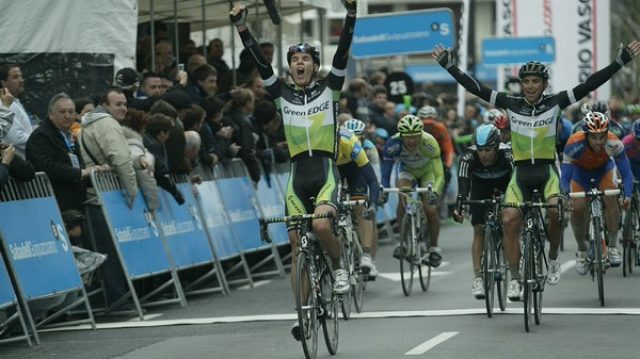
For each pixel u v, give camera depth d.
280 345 12.93
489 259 14.87
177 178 18.08
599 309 15.06
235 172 20.34
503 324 14.00
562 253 22.50
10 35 18.42
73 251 15.09
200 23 29.56
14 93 15.68
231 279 20.53
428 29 30.61
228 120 20.20
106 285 16.02
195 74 20.58
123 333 14.45
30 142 15.06
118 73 17.73
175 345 13.27
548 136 14.37
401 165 18.22
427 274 18.03
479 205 15.23
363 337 13.37
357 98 25.67
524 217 14.42
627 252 19.14
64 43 18.52
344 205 14.23
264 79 12.34
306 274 11.66
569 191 16.17
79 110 17.11
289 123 12.26
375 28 30.94
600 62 38.56
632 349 11.98
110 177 16.17
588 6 38.50
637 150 18.58
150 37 21.16
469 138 33.00
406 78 30.36
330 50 45.69
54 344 13.73
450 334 13.27
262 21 31.77
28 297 13.92
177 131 17.67
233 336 13.80
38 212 14.52
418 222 17.62
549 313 14.82
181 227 17.78
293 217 11.80
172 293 18.05
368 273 16.14
